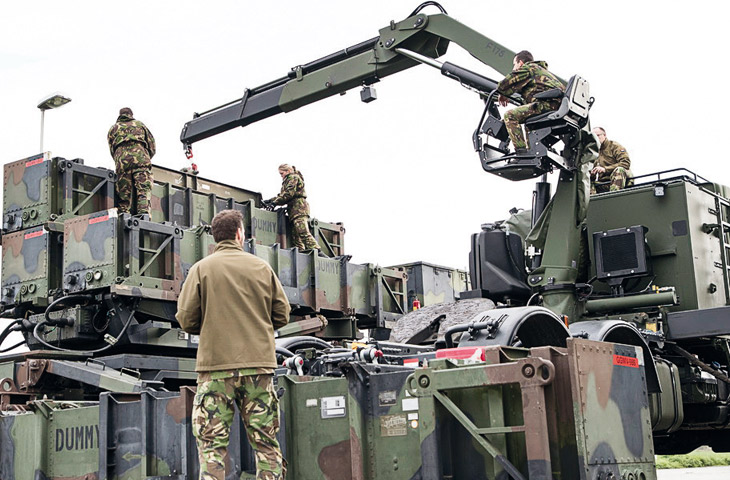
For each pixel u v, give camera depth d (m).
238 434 5.70
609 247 8.52
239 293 5.09
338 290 13.22
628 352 5.37
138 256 10.36
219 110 14.16
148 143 12.20
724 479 13.02
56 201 11.34
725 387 8.98
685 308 8.46
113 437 6.19
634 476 5.16
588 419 4.78
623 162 9.74
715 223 9.09
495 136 8.66
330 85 13.08
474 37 11.46
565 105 8.09
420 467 5.19
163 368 10.17
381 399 5.41
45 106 11.72
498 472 4.91
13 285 11.19
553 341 6.59
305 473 5.59
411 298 16.45
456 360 5.34
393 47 12.45
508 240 8.61
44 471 6.58
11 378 9.15
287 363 6.41
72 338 10.34
